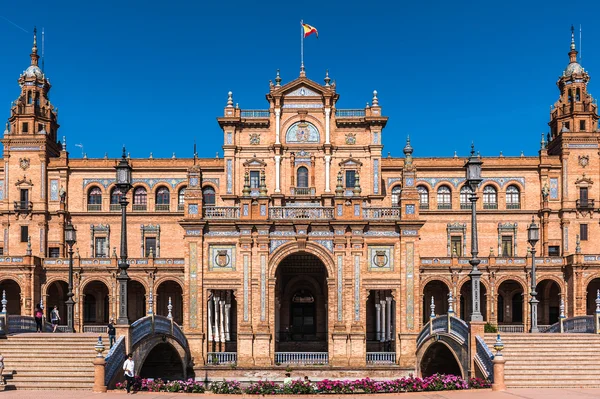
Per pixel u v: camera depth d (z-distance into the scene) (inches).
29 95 3208.7
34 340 1568.7
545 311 2901.1
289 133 2770.7
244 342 1775.3
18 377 1379.2
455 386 1312.7
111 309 2778.1
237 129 2785.4
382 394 1262.3
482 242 3056.1
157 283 2780.5
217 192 3122.5
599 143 3075.8
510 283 2930.6
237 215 1859.0
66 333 1763.0
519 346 1557.6
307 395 1264.8
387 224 1811.0
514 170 3102.9
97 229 3095.5
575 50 3253.0
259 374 1731.1
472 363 1492.4
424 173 3120.1
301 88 2785.4
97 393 1277.1
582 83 3198.8
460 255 3046.3
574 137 3070.9
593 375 1413.6
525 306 2736.2
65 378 1370.6
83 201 3122.5
